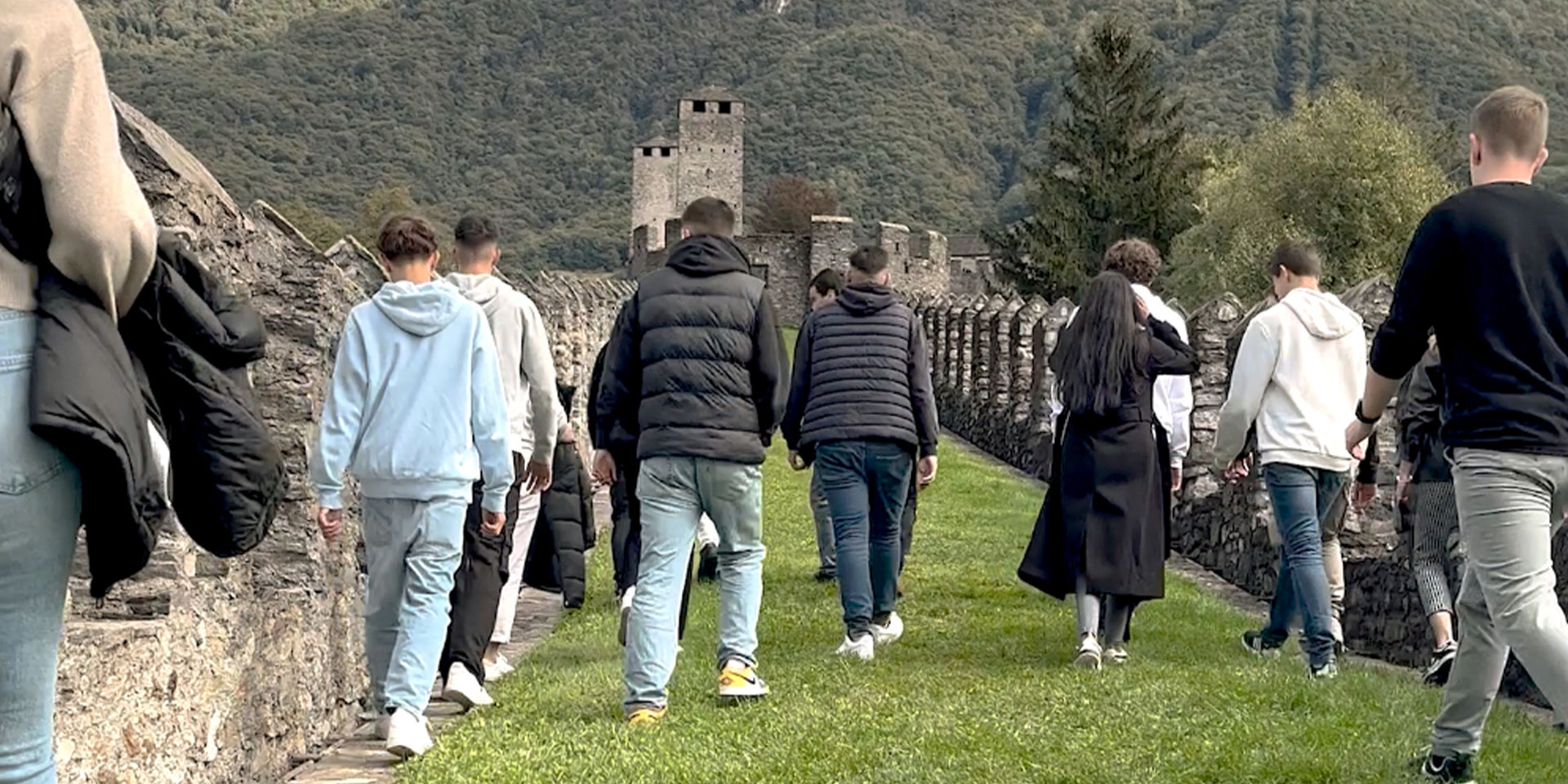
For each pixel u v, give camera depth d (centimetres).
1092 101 5784
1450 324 572
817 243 6988
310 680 778
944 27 14775
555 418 873
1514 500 553
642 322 783
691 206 800
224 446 428
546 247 11750
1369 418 609
